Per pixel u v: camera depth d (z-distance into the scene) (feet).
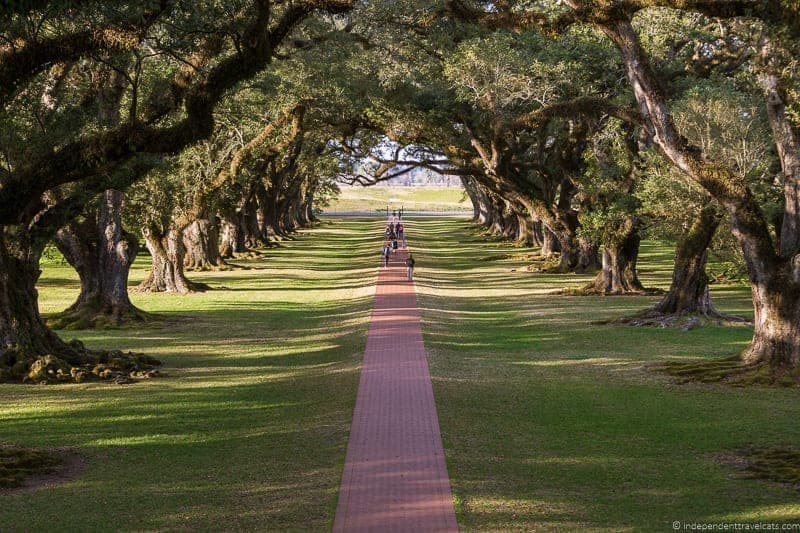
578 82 111.24
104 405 62.34
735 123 87.35
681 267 104.73
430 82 140.05
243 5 57.98
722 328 100.07
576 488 40.75
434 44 125.08
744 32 77.41
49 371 71.97
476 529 34.55
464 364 78.54
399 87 139.95
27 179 56.65
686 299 104.63
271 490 40.63
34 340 74.43
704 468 44.50
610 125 115.96
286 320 115.03
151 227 143.74
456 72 118.01
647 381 69.92
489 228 336.90
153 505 38.47
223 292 148.36
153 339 98.48
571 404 60.90
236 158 136.77
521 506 37.68
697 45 109.81
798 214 67.82
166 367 80.23
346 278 174.40
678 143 70.28
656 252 246.06
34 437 52.37
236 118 133.59
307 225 378.12
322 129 148.66
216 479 42.93
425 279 168.55
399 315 112.57
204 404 62.80
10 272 73.97
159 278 148.05
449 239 298.35
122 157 58.49
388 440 49.67
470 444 49.06
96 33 54.39
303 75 125.39
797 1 54.75
